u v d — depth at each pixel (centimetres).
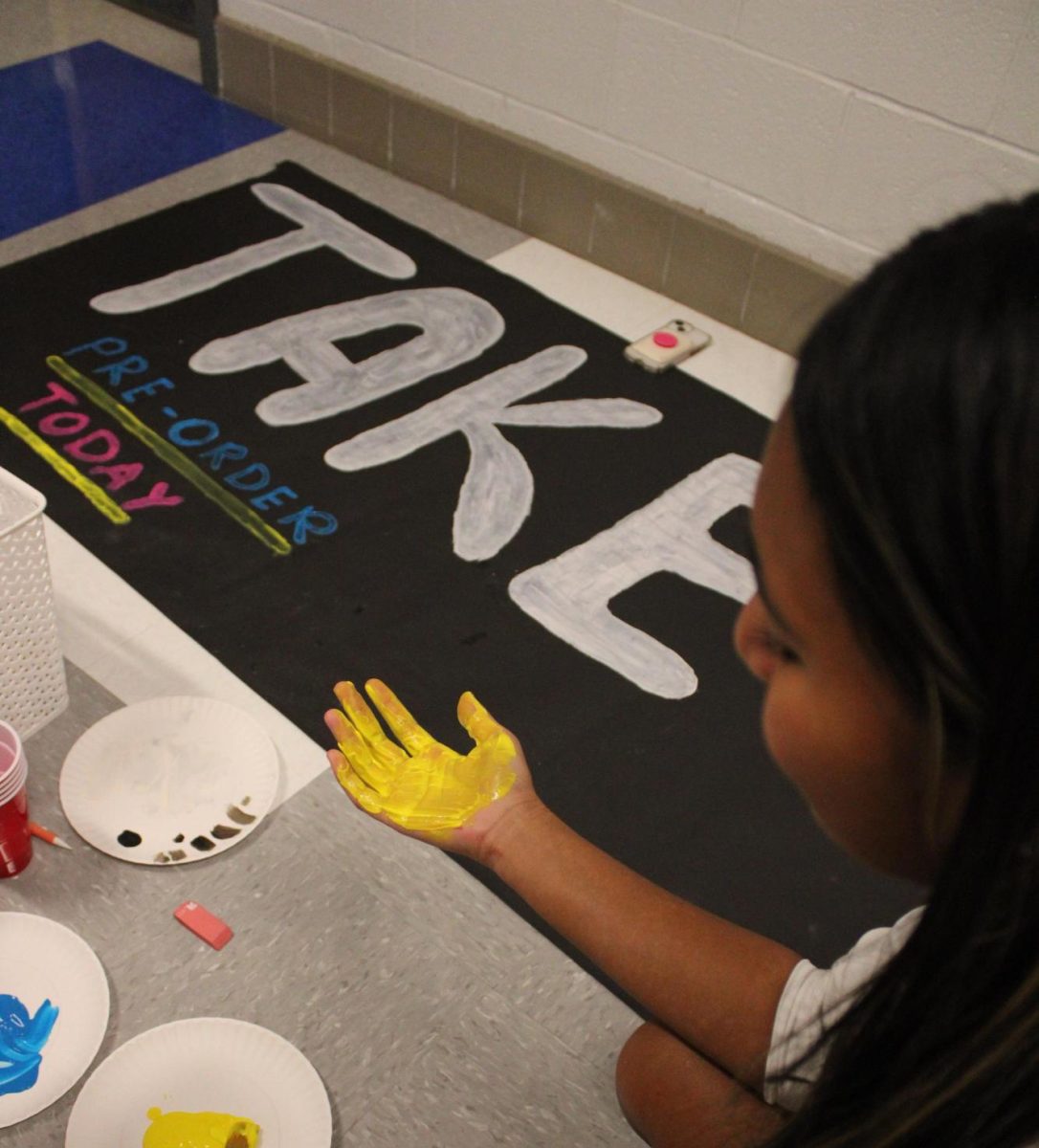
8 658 154
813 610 47
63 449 210
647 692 181
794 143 232
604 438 226
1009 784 43
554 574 197
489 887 155
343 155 301
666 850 161
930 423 40
